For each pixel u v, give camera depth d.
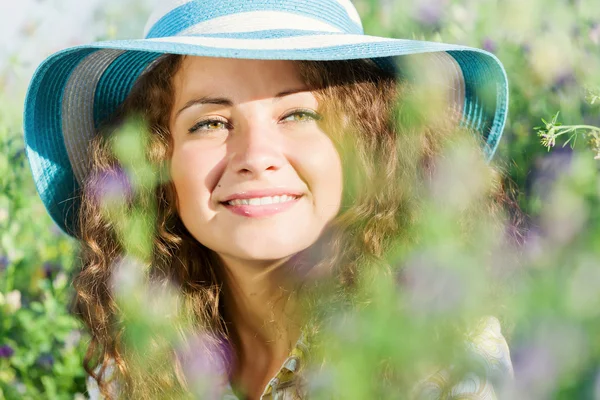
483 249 2.01
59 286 2.93
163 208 2.09
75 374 2.88
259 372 2.21
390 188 1.97
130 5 3.64
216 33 1.83
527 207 2.42
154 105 1.97
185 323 2.18
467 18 2.80
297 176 1.82
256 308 2.12
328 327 1.90
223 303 2.22
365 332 1.57
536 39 2.59
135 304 2.18
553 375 1.87
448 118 2.13
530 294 1.84
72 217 2.35
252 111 1.79
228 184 1.80
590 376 1.85
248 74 1.79
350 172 1.91
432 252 1.81
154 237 2.13
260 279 2.04
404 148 2.02
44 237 3.20
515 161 2.48
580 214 2.16
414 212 1.96
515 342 2.00
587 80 2.42
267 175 1.78
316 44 1.79
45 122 2.21
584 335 1.82
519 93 2.54
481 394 1.82
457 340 1.75
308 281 1.98
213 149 1.82
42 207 3.29
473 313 1.79
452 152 2.06
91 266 2.20
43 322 2.90
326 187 1.85
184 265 2.17
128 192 2.11
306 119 1.84
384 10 2.99
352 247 1.95
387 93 2.03
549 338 1.84
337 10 1.95
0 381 2.89
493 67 2.07
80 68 2.14
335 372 1.69
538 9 2.67
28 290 3.18
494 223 2.11
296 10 1.86
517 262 2.06
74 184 2.33
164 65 1.93
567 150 2.33
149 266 2.17
